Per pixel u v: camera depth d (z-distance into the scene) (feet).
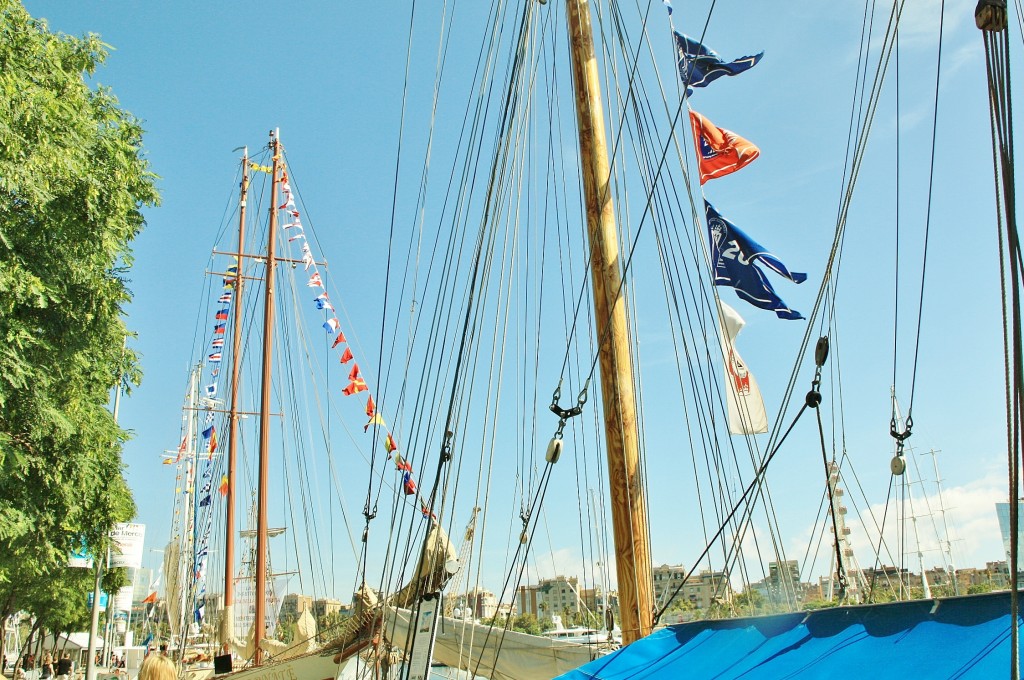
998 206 10.48
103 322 47.42
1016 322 9.83
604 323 27.81
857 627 15.64
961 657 13.33
